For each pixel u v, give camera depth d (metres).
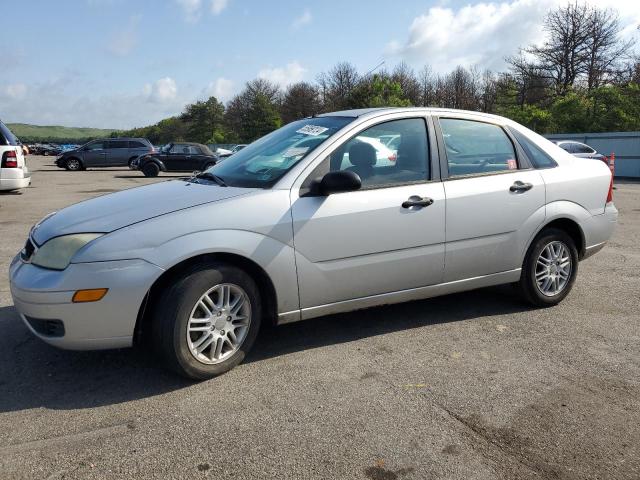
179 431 2.84
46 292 3.09
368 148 3.93
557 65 41.97
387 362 3.69
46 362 3.66
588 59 40.88
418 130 4.15
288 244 3.53
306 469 2.53
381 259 3.87
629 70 38.34
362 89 44.66
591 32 40.41
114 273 3.09
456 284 4.29
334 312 3.86
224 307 3.42
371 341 4.05
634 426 2.91
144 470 2.52
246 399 3.17
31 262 3.32
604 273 6.09
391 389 3.30
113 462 2.57
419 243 4.00
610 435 2.83
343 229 3.70
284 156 3.88
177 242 3.21
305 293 3.65
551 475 2.50
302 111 68.06
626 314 4.69
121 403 3.13
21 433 2.82
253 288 3.50
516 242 4.46
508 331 4.27
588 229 4.86
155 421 2.93
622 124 32.78
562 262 4.82
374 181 3.89
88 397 3.20
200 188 3.75
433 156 4.14
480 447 2.71
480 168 4.35
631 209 11.96
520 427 2.89
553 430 2.87
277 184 3.60
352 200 3.74
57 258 3.18
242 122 73.50
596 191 4.90
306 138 4.02
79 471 2.51
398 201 3.89
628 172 25.25
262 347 3.94
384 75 45.72
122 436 2.79
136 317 3.17
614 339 4.12
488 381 3.42
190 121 91.62
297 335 4.18
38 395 3.22
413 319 4.52
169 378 3.44
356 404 3.12
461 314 4.65
